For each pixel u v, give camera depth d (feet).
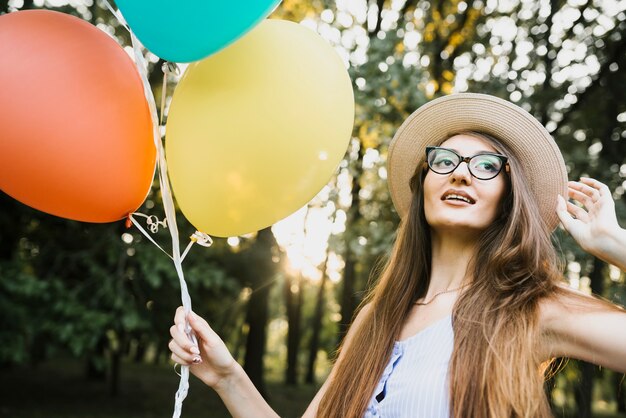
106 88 5.11
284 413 41.81
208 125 5.28
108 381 49.98
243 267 31.71
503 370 4.66
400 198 6.81
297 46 5.53
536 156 5.78
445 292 5.62
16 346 23.03
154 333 26.78
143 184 5.47
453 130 6.20
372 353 5.53
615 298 19.92
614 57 25.70
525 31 26.55
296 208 5.72
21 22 5.11
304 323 87.56
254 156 5.25
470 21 27.66
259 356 41.55
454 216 5.37
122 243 24.63
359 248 18.21
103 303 24.58
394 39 18.88
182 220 23.77
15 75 4.87
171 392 46.06
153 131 5.47
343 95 5.63
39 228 26.76
